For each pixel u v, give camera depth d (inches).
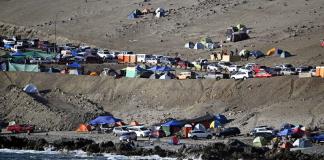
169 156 7121.1
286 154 6889.8
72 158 7007.9
